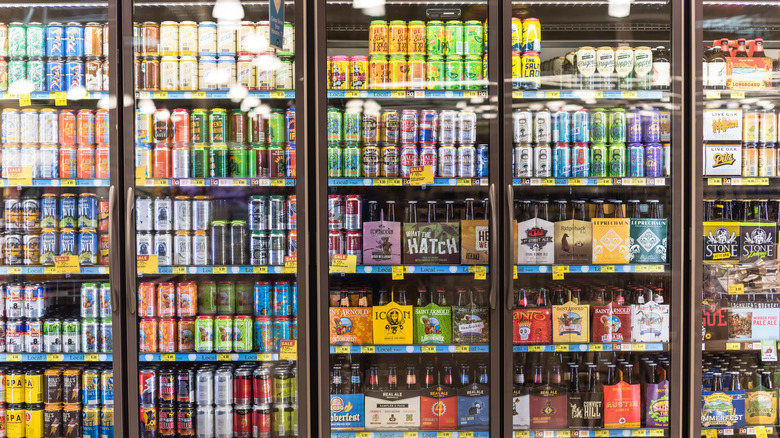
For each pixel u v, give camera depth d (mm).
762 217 2703
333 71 2516
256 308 2543
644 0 2465
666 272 2482
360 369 2736
